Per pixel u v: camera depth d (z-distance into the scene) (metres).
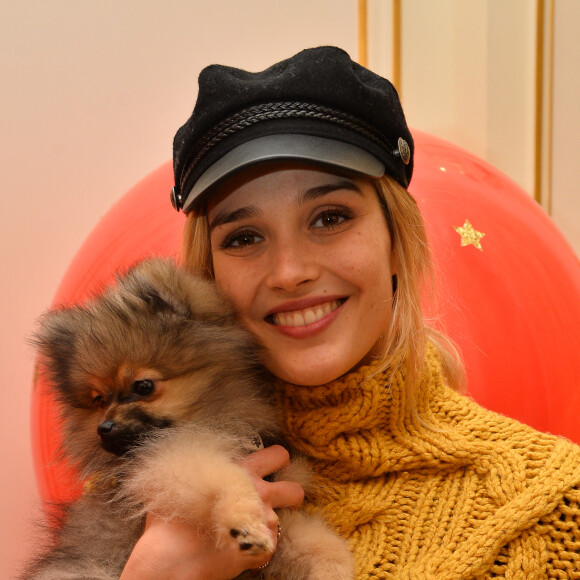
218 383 1.43
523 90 2.72
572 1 2.67
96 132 2.60
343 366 1.38
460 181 2.17
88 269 2.14
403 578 1.25
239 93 1.31
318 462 1.47
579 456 1.35
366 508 1.36
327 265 1.36
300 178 1.34
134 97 2.60
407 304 1.49
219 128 1.33
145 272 1.53
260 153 1.27
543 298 2.08
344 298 1.40
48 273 2.64
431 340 1.71
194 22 2.58
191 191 1.41
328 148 1.29
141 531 1.34
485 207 2.14
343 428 1.40
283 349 1.42
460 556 1.25
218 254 1.47
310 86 1.30
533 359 2.07
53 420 1.92
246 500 1.14
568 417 2.05
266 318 1.44
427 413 1.46
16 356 2.65
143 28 2.57
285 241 1.36
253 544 1.10
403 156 1.46
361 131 1.36
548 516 1.27
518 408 2.08
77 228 2.64
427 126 2.71
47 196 2.61
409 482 1.40
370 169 1.35
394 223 1.50
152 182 2.19
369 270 1.37
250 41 2.60
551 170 2.75
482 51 2.70
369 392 1.39
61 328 1.50
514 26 2.69
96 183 2.62
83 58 2.56
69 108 2.58
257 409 1.46
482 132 2.74
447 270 2.09
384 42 2.66
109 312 1.43
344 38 2.64
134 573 1.15
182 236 1.77
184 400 1.38
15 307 2.63
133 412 1.34
